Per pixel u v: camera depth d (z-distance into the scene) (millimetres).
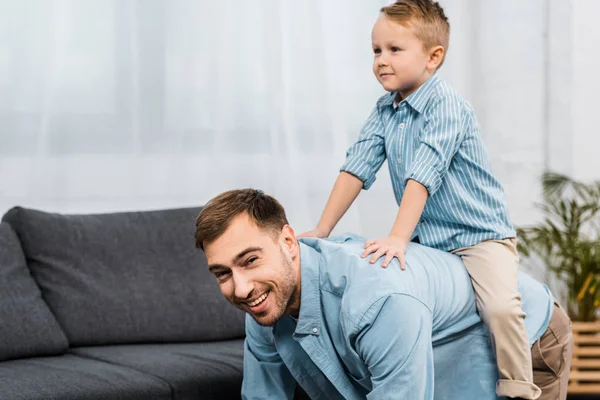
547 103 4461
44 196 3801
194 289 3354
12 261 3135
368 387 2256
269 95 4145
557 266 4273
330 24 4246
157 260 3373
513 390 2338
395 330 2045
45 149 3803
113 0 3910
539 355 2482
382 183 4316
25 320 3018
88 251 3303
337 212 2645
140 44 3953
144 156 3963
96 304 3221
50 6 3809
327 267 2201
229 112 4090
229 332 3350
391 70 2506
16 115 3758
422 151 2396
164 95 3990
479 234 2473
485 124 4445
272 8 4145
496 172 4457
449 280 2328
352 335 2096
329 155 4219
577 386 3793
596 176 4504
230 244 2057
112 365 2891
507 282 2371
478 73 4430
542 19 4453
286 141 4160
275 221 2123
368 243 2236
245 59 4113
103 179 3898
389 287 2082
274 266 2094
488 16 4426
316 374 2354
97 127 3887
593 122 4508
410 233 2307
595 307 3922
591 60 4500
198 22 4043
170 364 2898
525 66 4449
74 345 3197
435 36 2520
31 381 2613
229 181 4094
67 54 3838
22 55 3768
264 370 2447
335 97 4242
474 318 2379
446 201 2479
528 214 4453
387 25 2506
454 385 2420
